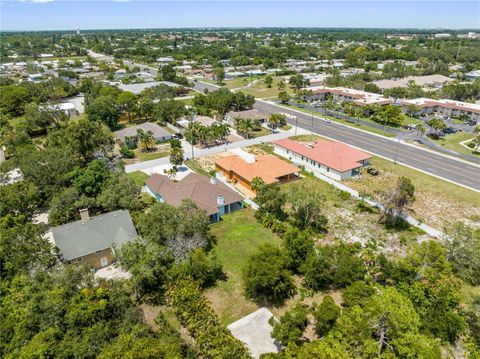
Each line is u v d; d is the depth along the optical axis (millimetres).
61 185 58312
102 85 143375
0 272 38781
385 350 28656
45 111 98250
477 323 33250
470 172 72125
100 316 31359
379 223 53719
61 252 41750
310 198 49969
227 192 57531
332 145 79500
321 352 26453
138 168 74188
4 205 49469
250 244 48062
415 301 34406
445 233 49281
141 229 45844
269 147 87438
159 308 36875
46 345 27641
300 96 142000
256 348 32031
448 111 117500
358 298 34438
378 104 117750
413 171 72812
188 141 90625
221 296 38594
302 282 40562
